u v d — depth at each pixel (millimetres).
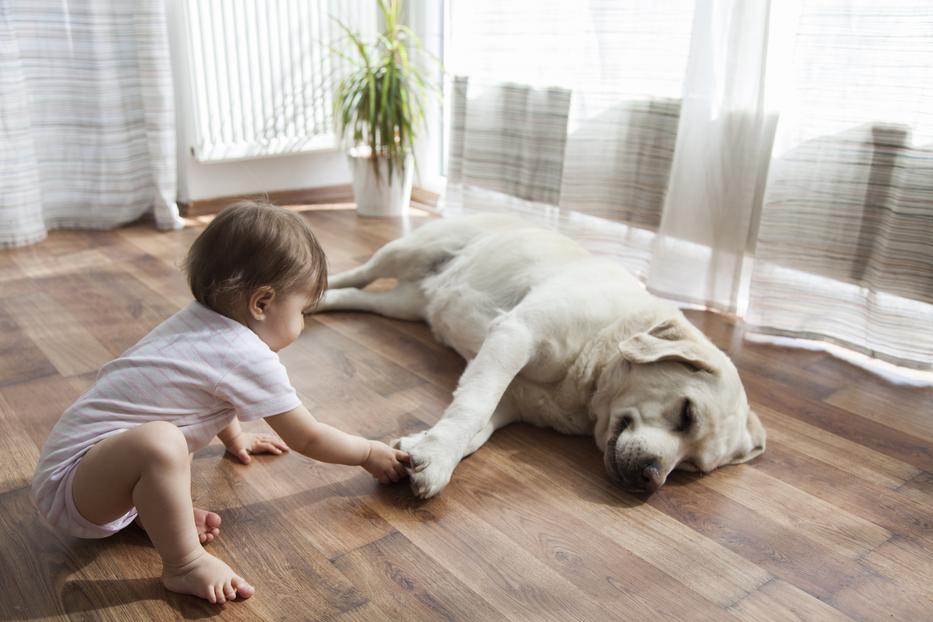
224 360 1344
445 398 2031
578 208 3057
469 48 3389
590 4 2822
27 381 2012
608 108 2908
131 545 1418
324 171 4148
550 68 3143
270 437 1768
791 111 2336
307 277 1452
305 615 1269
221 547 1423
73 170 3354
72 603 1273
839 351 2500
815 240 2404
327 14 3816
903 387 2264
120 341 2275
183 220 3666
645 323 1865
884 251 2268
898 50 2152
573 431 1926
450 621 1274
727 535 1558
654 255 2816
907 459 1887
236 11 3537
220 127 3643
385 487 1639
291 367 2170
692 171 2668
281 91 3781
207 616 1255
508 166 3410
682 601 1358
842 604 1380
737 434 1739
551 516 1580
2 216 3088
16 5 3049
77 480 1253
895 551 1538
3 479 1590
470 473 1723
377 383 2100
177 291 2701
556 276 2061
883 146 2256
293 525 1495
